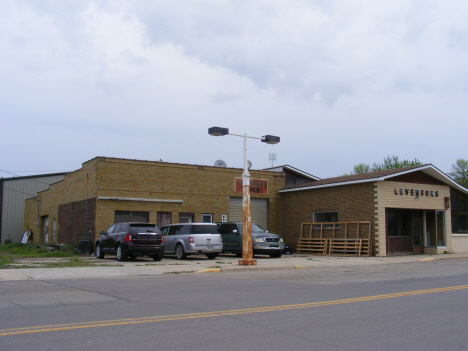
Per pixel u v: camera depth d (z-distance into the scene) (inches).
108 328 280.2
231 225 976.9
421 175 1059.9
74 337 257.0
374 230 980.6
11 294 417.4
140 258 869.8
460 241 1152.2
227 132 713.0
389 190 993.5
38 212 1392.7
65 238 1127.6
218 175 1135.0
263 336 266.7
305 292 445.7
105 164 984.9
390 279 572.7
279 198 1234.6
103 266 679.1
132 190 1010.7
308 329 285.9
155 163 1047.6
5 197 1627.7
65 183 1155.9
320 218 1125.7
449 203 1103.6
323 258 935.7
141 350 232.8
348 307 362.3
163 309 346.3
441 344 253.9
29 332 267.6
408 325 300.2
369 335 272.4
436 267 764.0
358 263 826.8
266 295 423.5
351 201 1039.0
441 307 365.7
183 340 254.2
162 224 1044.5
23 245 1243.2
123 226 799.7
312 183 1173.7
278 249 946.7
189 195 1087.0
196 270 652.7
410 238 1050.7
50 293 425.4
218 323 299.0
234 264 738.8
